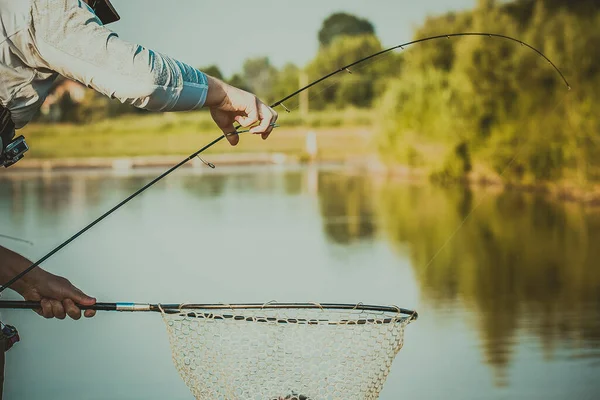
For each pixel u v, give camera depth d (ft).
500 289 23.68
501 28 47.16
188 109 7.62
